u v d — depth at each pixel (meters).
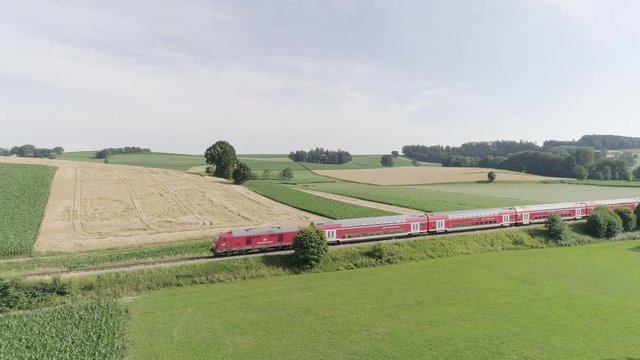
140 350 28.88
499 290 40.47
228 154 129.75
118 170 115.69
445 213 59.56
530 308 36.06
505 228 62.34
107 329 31.25
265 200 97.38
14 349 28.05
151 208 81.25
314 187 138.62
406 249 52.53
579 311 35.41
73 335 30.25
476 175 166.50
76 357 27.28
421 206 90.88
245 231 48.75
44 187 86.12
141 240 60.53
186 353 28.47
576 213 68.62
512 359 27.61
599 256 53.31
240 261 45.50
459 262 50.16
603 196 116.00
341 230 52.06
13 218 65.88
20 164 109.12
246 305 36.75
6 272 43.16
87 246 56.69
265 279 43.84
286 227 50.91
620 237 64.06
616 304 36.97
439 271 46.44
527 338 30.53
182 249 52.34
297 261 46.53
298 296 38.88
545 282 42.94
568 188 136.62
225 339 30.48
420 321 33.44
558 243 59.75
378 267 48.12
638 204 70.00
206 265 44.12
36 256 52.19
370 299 38.06
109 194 88.19
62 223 67.94
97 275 40.56
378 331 31.69
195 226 70.50
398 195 115.25
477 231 60.12
